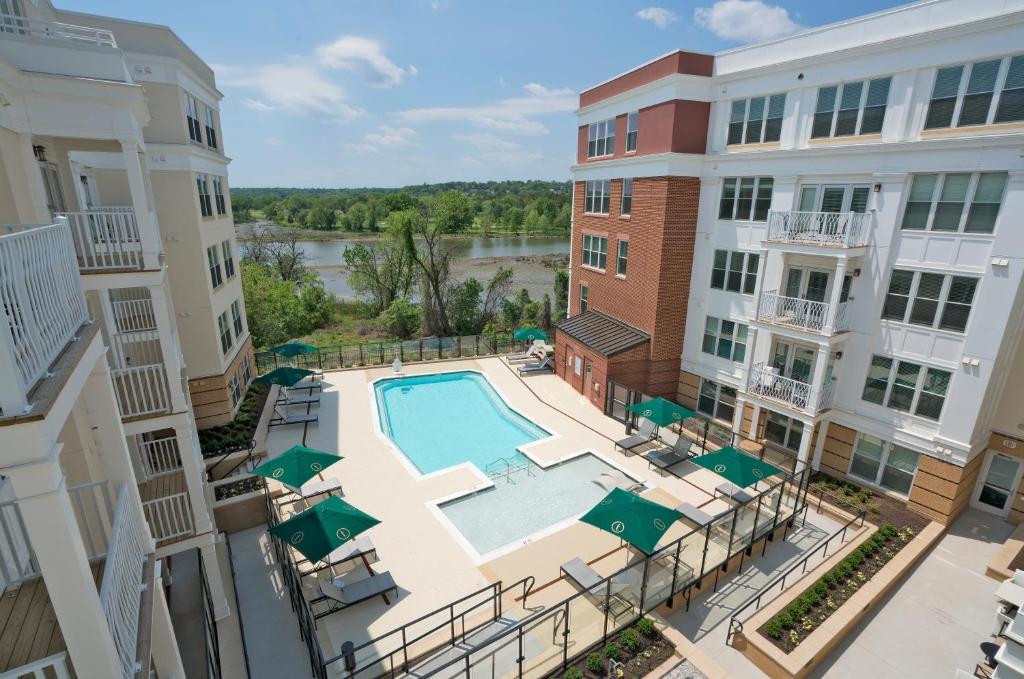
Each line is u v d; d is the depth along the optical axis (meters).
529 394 24.31
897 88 13.76
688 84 18.47
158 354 14.62
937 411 14.28
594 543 13.48
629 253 22.09
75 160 14.27
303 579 12.02
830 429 16.83
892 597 12.42
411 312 43.78
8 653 5.07
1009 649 8.42
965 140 12.50
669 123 18.83
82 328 6.27
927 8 12.97
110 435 6.93
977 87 12.41
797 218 16.30
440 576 12.23
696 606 11.90
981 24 11.96
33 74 7.86
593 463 18.23
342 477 16.73
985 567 13.41
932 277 13.81
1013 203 12.14
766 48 16.84
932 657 10.83
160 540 10.45
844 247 14.50
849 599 11.78
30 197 8.29
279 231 77.69
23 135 8.09
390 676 9.55
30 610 5.63
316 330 45.28
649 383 21.98
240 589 12.12
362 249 48.47
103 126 8.52
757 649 10.31
